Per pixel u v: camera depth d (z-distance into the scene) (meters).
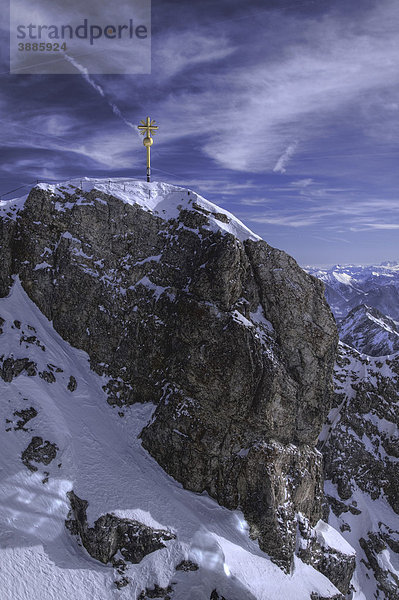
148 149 56.19
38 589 31.77
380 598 58.66
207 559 36.75
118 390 47.41
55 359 46.47
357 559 61.59
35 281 49.16
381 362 79.88
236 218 52.91
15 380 42.19
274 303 48.62
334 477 70.38
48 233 50.03
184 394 44.53
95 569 34.34
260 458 42.50
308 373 48.06
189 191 53.44
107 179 54.00
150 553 35.94
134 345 48.12
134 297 49.28
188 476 42.50
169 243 50.28
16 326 46.47
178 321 46.03
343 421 74.94
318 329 49.22
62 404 43.28
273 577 38.41
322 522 50.94
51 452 38.25
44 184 51.47
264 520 40.81
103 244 50.28
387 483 69.88
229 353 43.12
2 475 36.03
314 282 50.53
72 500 36.91
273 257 49.59
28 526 34.38
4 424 38.78
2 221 49.72
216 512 41.41
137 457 43.62
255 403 43.41
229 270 44.97
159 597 34.09
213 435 43.06
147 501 39.22
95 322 48.91
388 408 75.81
